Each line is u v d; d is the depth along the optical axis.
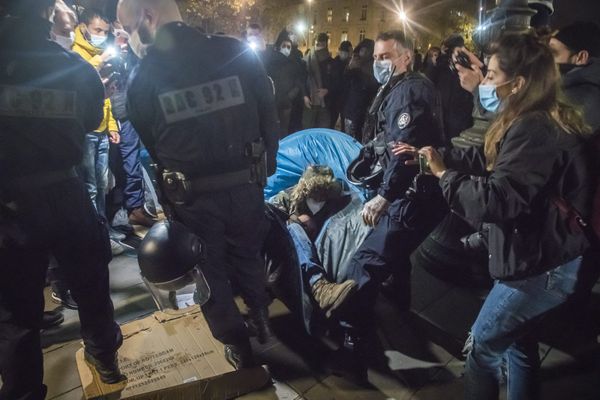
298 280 2.38
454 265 2.96
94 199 3.30
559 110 1.38
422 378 2.23
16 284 1.64
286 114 5.85
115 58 2.74
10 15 1.50
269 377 2.16
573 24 2.21
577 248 1.39
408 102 2.09
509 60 1.39
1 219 1.56
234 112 1.79
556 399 2.10
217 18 23.66
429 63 5.91
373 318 2.53
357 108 5.97
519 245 1.42
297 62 5.89
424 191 2.21
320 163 3.54
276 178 3.56
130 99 1.76
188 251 1.72
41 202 1.60
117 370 2.04
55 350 2.36
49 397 2.07
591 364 2.30
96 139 3.20
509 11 2.14
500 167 1.38
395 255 2.34
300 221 2.89
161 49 1.69
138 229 3.82
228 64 1.77
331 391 2.14
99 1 3.14
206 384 2.01
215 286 1.96
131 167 3.79
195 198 1.83
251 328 2.55
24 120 1.52
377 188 2.53
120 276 3.08
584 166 1.33
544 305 1.47
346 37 43.97
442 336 2.53
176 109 1.70
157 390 1.94
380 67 2.28
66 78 1.60
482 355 1.62
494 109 1.56
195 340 2.32
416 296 2.89
